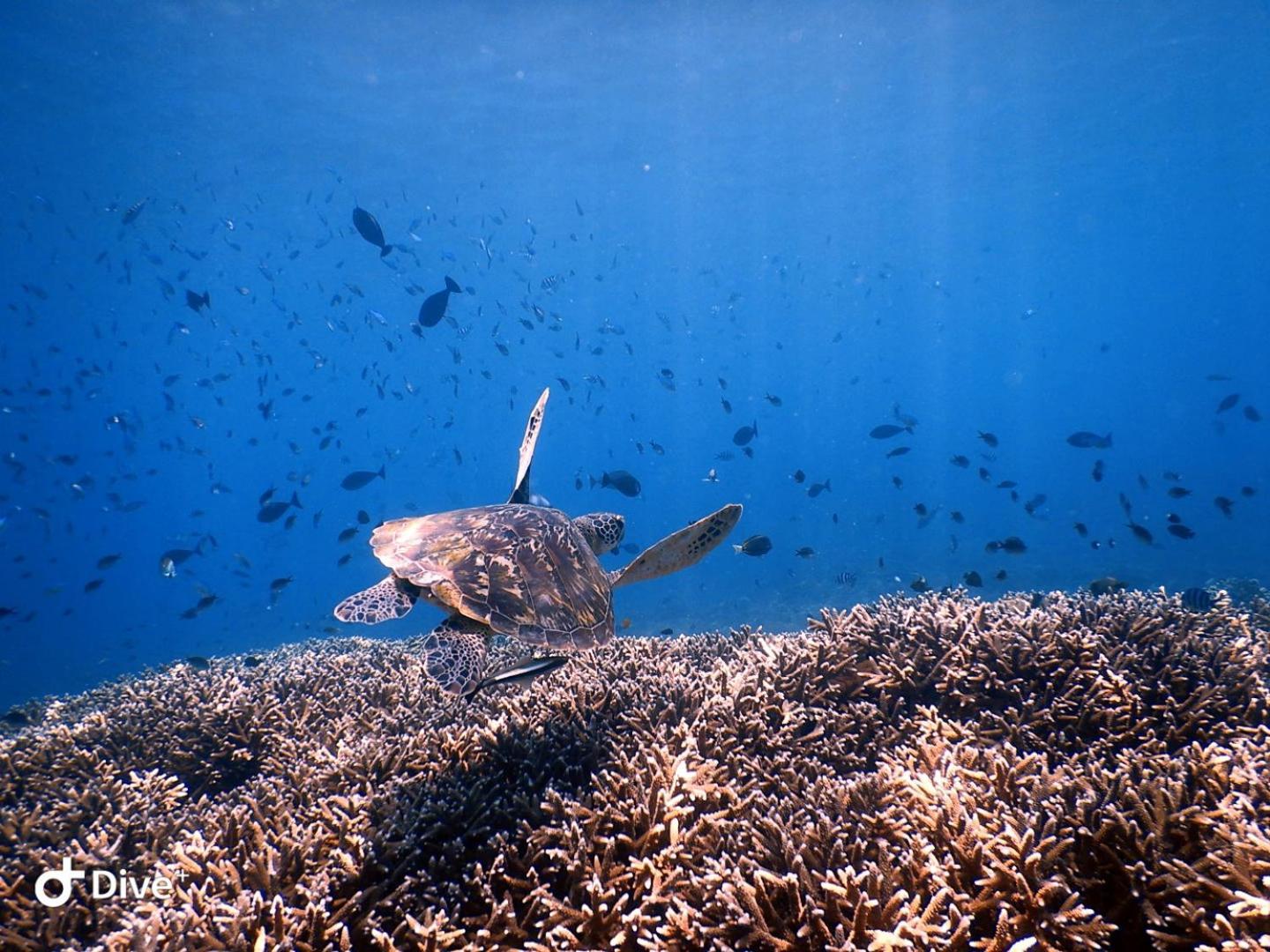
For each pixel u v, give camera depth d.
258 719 6.96
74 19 23.34
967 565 30.64
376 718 6.95
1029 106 38.78
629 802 4.30
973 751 4.58
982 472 16.33
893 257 77.81
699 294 87.19
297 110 31.14
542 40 29.02
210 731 6.86
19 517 83.12
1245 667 5.55
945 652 6.01
